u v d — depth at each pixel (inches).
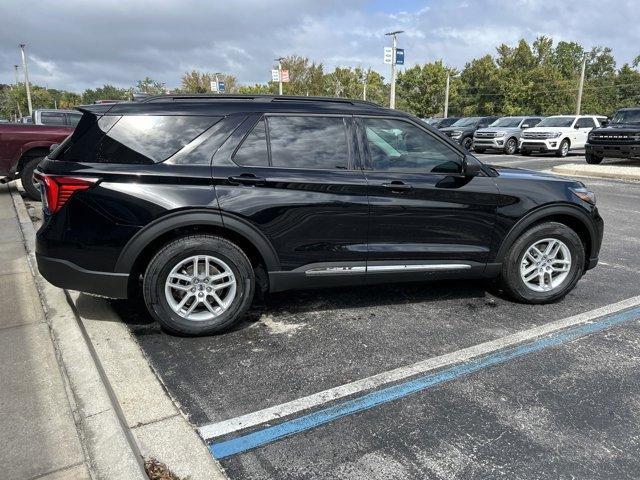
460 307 178.2
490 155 916.6
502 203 166.9
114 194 138.9
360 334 156.1
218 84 1749.5
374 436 107.9
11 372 127.9
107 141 142.3
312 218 150.6
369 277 160.4
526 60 2110.0
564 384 128.3
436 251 163.5
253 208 145.2
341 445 105.0
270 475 96.3
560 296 181.0
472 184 163.8
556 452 103.0
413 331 158.6
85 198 138.8
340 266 156.4
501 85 2094.0
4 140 344.8
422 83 2057.1
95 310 164.4
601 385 127.9
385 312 173.2
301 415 115.0
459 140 979.3
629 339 153.6
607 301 185.0
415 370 134.8
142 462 97.3
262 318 167.2
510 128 940.6
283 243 150.4
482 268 171.3
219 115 148.3
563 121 887.1
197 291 148.5
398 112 161.5
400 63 1139.9
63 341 140.3
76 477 92.7
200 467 96.9
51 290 179.0
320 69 1883.6
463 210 163.3
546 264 178.5
